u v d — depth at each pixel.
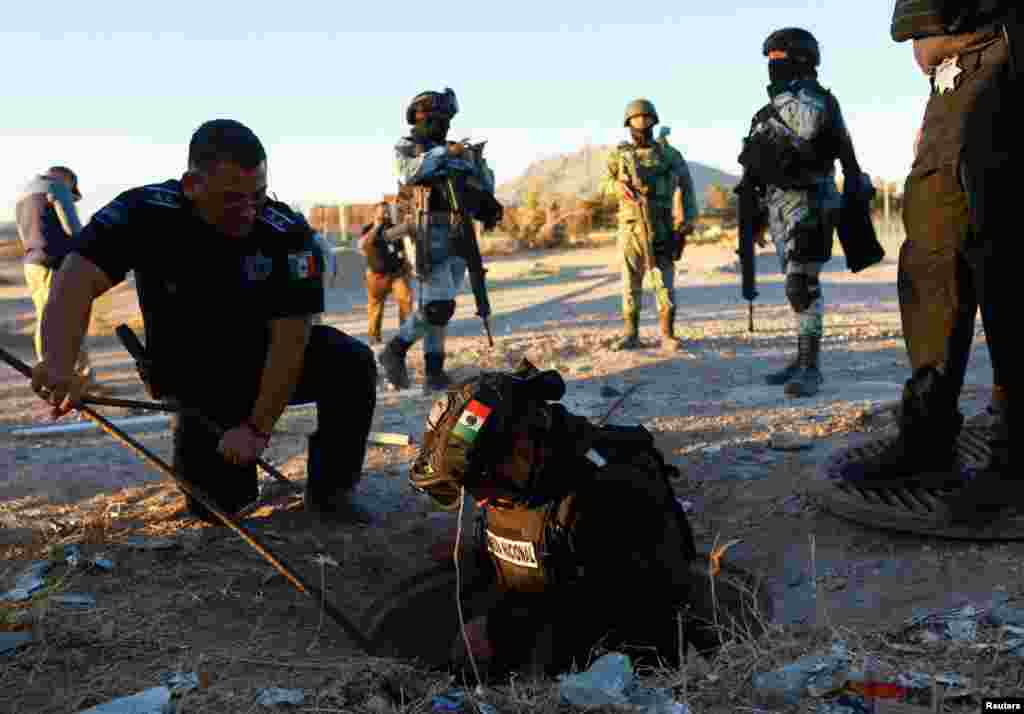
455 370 8.80
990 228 3.46
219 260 3.79
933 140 3.64
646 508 2.85
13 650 3.03
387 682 2.87
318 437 4.52
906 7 3.61
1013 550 3.42
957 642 2.81
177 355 4.09
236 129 3.53
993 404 3.67
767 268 20.86
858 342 9.71
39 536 4.30
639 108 9.19
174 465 4.40
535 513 2.85
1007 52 3.42
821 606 3.30
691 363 8.69
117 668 2.95
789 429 5.67
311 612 3.62
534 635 3.08
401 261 11.08
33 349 12.38
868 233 6.79
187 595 3.62
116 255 3.58
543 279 21.47
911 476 4.00
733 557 3.88
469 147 7.70
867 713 2.47
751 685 2.69
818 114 6.48
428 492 2.82
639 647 2.92
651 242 9.27
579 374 8.33
